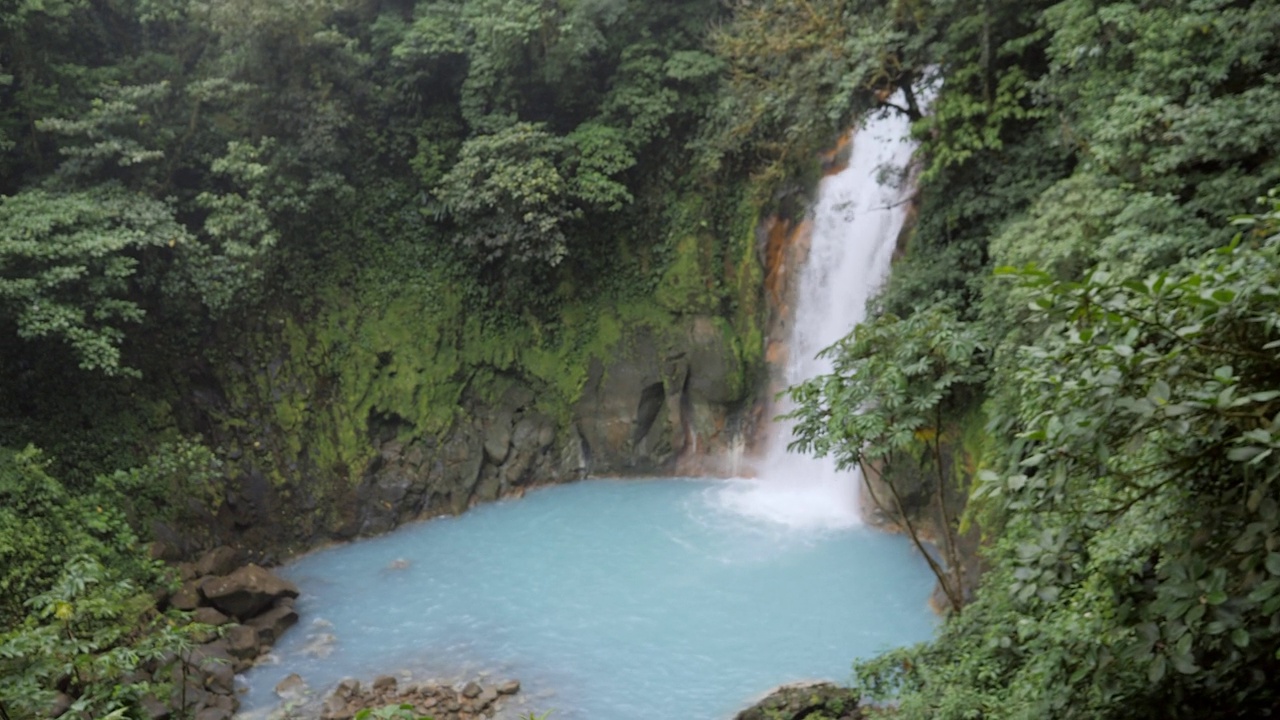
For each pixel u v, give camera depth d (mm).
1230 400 4805
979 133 18672
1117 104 14570
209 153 22609
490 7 24000
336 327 23859
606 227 26000
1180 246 12867
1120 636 6133
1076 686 6871
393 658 17281
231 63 22094
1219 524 5586
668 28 25828
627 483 25609
